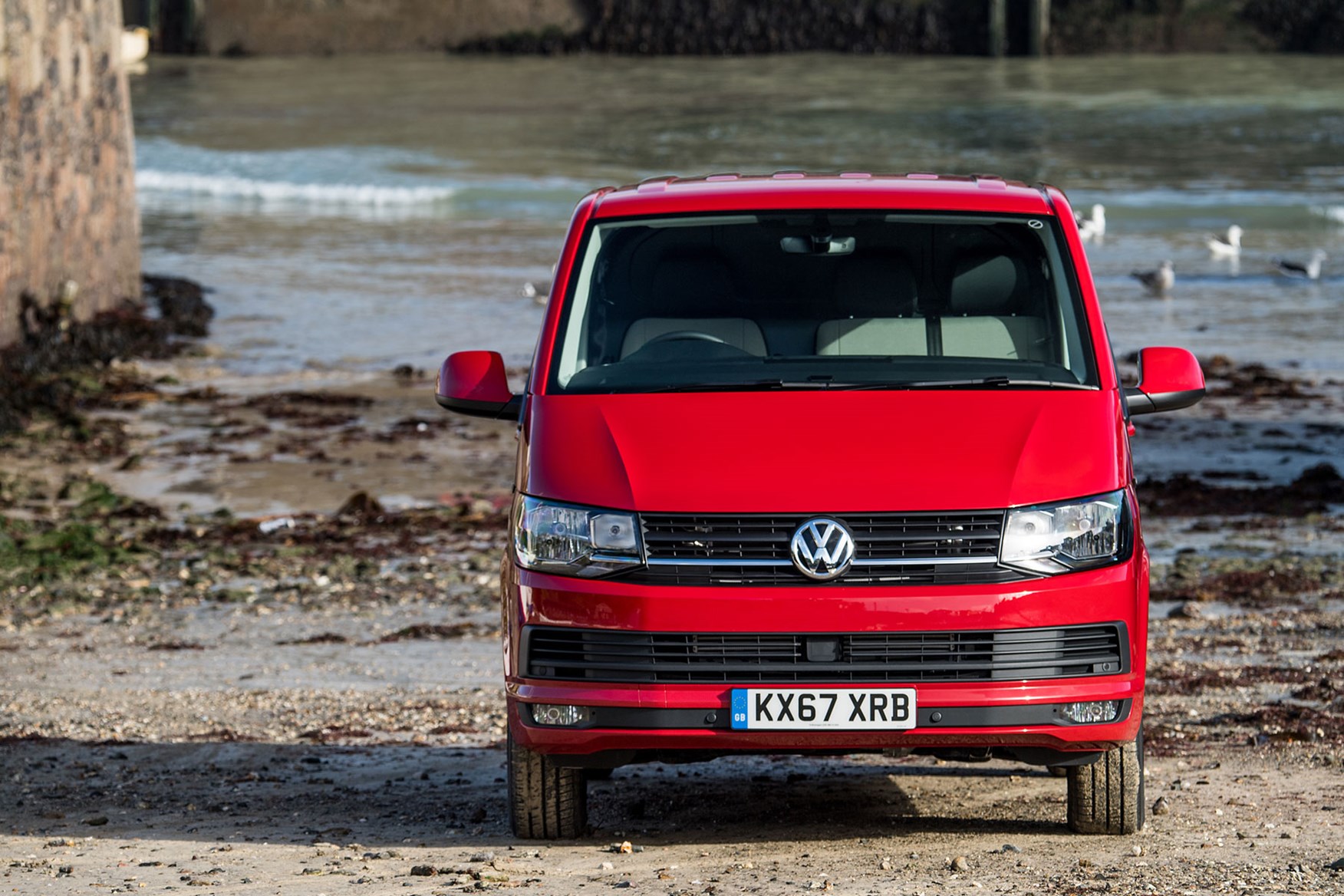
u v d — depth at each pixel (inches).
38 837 741.3
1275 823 693.9
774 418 646.5
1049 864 615.2
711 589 601.9
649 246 741.3
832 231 741.9
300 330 3250.5
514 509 653.3
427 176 5565.9
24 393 2573.8
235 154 6028.5
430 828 745.0
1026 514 609.0
